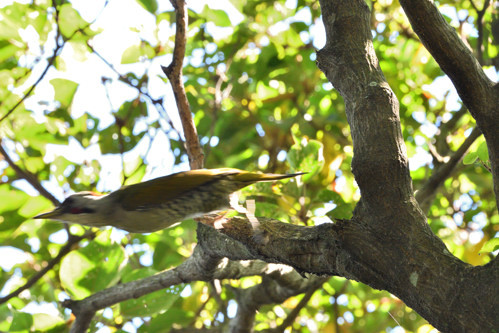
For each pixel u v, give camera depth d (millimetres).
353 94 5855
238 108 13891
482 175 13000
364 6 6395
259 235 6090
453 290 4691
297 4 14383
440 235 12391
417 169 13422
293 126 14156
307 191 11945
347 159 13328
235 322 10492
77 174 11492
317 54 6305
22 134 11477
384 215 5246
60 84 11320
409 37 13758
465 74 4945
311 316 13547
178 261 11703
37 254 11789
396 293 5070
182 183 7742
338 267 5391
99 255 9500
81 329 8984
